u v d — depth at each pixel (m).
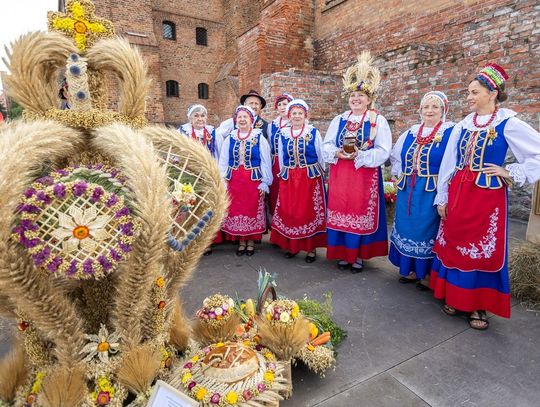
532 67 4.57
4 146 1.15
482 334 2.57
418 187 3.07
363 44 7.78
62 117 1.40
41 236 1.18
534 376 2.14
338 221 3.66
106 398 1.52
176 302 2.06
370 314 2.88
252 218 4.20
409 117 6.01
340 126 3.62
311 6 8.60
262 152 4.16
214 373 1.64
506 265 2.55
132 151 1.29
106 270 1.24
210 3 17.97
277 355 1.95
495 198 2.50
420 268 3.19
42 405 1.47
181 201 1.49
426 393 2.03
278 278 3.62
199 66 18.11
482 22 5.04
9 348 2.38
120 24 14.09
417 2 6.69
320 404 1.97
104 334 1.54
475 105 2.56
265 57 8.02
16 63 1.39
